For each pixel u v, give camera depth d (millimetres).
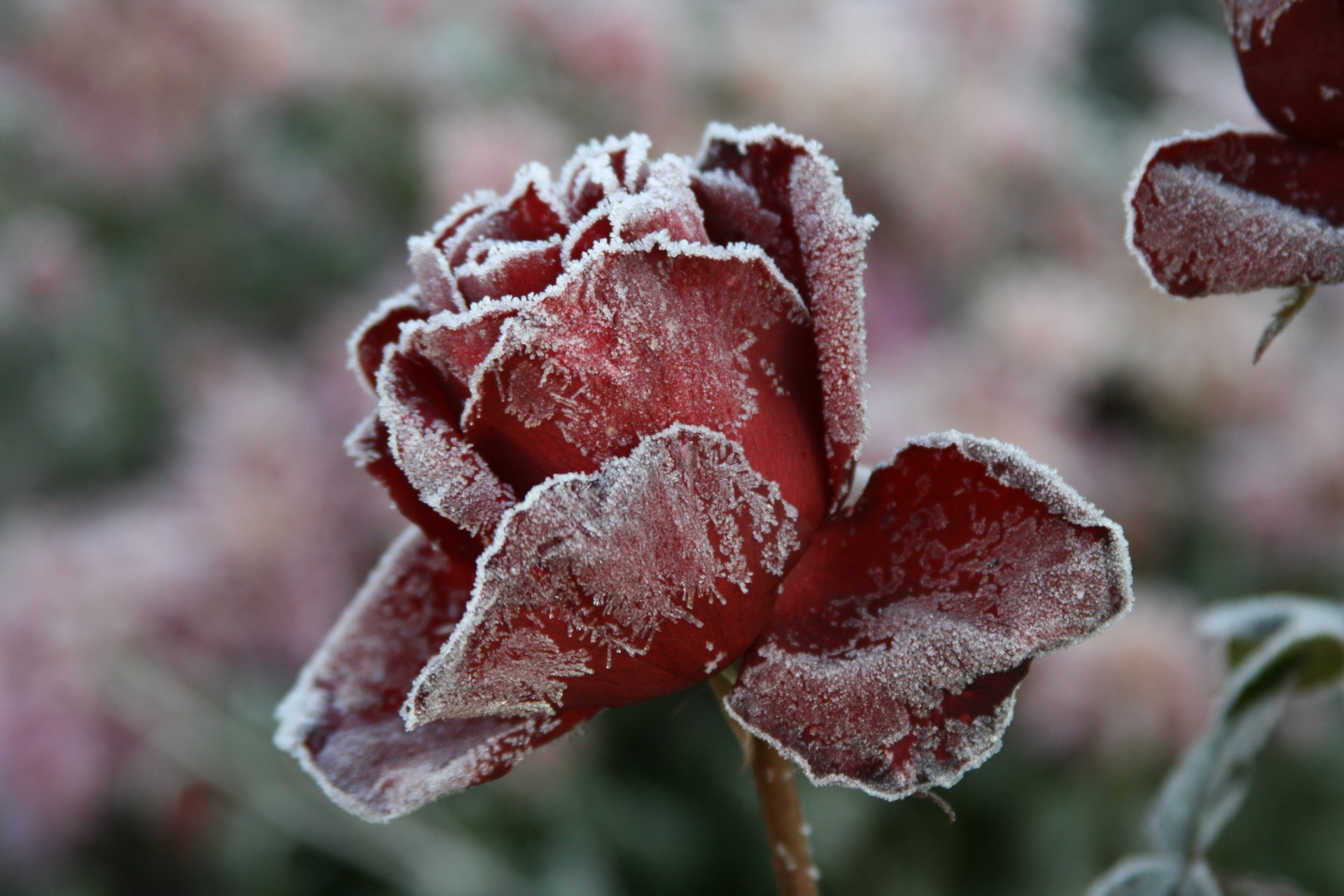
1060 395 674
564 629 280
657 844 664
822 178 290
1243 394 703
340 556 667
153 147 757
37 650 645
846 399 287
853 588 293
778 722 285
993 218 773
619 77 737
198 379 755
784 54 749
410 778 296
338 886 707
